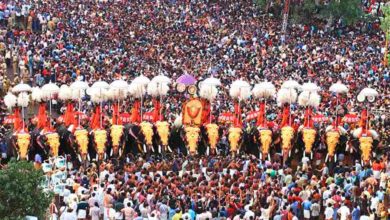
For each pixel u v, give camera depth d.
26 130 113.75
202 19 193.62
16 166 81.75
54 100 128.12
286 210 95.12
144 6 197.75
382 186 105.56
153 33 176.00
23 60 148.62
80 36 167.00
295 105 129.50
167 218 93.44
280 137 116.31
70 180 99.12
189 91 120.81
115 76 143.50
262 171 106.38
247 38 183.75
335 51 181.62
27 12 177.25
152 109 121.00
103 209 95.06
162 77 117.69
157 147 116.25
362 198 99.75
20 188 81.00
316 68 165.88
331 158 116.31
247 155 115.94
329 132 116.12
